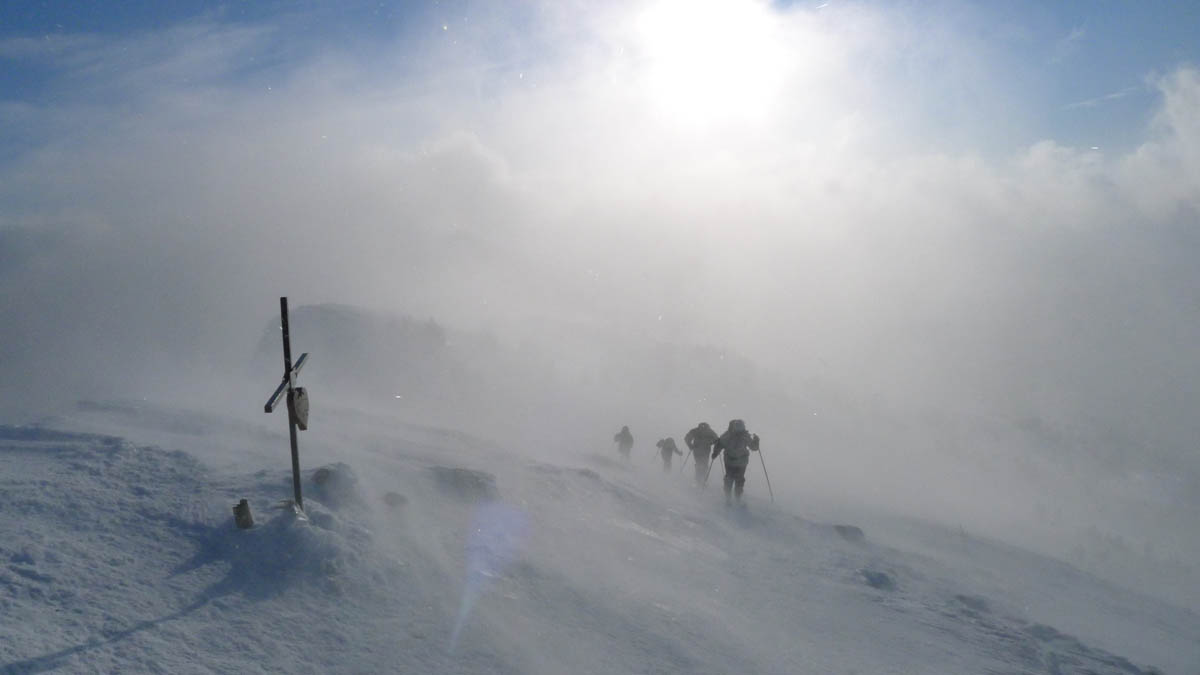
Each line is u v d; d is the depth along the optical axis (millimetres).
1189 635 12117
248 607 5504
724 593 8242
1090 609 12273
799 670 6223
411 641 5453
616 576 7871
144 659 4586
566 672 5387
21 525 6152
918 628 8102
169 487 7426
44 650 4449
